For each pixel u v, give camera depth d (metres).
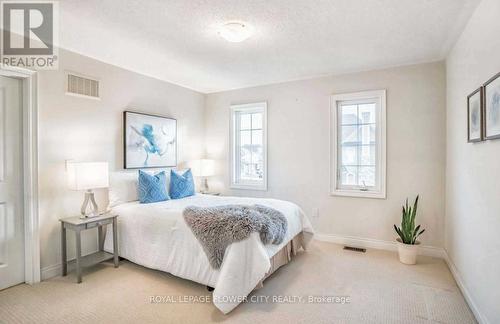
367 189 3.70
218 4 2.06
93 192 3.15
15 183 2.57
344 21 2.33
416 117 3.37
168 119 4.14
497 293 1.71
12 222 2.55
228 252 2.23
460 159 2.56
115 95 3.42
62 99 2.86
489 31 1.84
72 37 2.64
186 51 3.01
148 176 3.39
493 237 1.78
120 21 2.33
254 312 2.12
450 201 2.96
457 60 2.67
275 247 2.60
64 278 2.71
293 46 2.87
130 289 2.49
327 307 2.19
